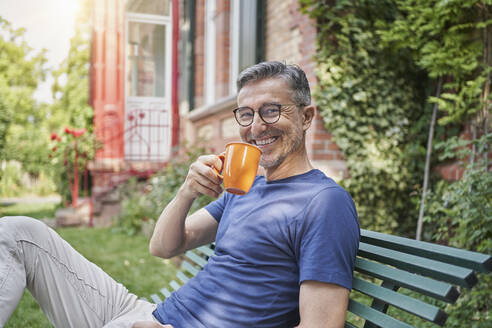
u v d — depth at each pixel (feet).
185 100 26.11
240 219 4.99
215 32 22.61
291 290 4.48
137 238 19.26
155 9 29.99
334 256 4.00
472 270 3.47
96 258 15.23
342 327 3.92
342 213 4.20
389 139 12.85
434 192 12.46
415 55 12.19
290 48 15.37
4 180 45.06
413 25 11.73
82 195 34.06
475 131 11.39
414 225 12.92
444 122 11.57
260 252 4.62
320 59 12.28
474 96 11.32
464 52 11.41
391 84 12.89
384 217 12.60
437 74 11.87
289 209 4.55
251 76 5.16
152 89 30.30
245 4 18.40
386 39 11.98
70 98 46.75
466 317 7.98
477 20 11.41
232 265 4.80
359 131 12.51
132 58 29.78
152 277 12.82
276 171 5.17
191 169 5.27
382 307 4.18
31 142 45.98
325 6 12.28
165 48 30.37
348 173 12.51
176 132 27.86
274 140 5.05
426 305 3.63
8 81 48.73
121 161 27.40
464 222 8.96
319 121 12.34
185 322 4.91
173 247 5.66
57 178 29.84
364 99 12.44
